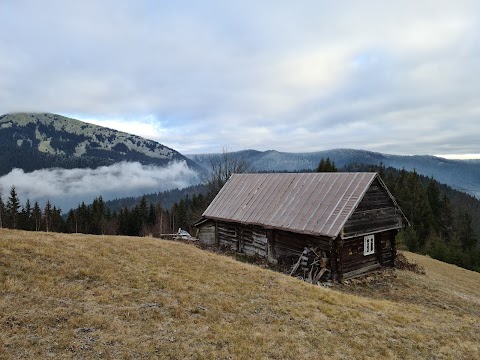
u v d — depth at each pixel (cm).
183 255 1994
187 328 1060
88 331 949
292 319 1259
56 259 1443
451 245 6088
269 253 2612
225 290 1479
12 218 8894
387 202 2559
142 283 1385
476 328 1496
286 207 2597
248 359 936
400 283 2348
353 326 1272
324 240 2253
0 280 1160
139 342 935
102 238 2088
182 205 9700
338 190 2430
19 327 908
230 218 2894
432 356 1129
